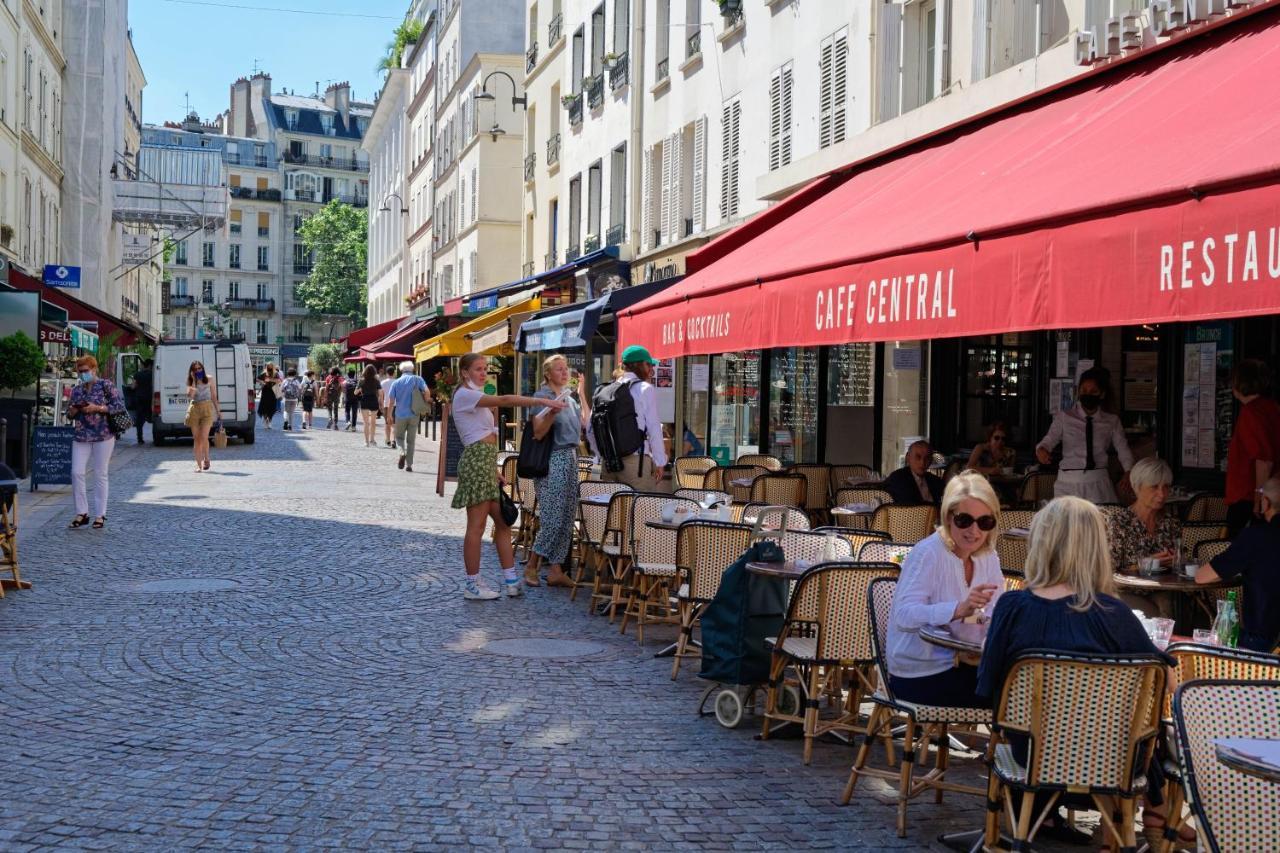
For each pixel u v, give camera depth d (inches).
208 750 254.7
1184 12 381.1
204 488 814.5
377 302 3097.9
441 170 2123.5
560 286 1184.2
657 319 467.2
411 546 565.3
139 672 319.9
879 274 303.3
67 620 383.2
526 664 339.9
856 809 230.4
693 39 924.0
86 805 220.7
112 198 1947.6
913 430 642.8
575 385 891.4
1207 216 206.1
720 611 284.5
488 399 440.5
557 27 1376.7
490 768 247.0
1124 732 183.5
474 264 1777.8
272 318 4699.8
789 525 356.8
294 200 4717.0
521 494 558.6
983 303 263.4
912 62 617.3
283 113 4771.2
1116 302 226.1
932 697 222.2
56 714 279.7
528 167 1530.5
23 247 1316.4
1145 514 305.1
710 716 294.0
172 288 4557.1
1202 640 223.3
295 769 243.1
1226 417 452.8
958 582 227.5
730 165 848.9
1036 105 442.3
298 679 315.6
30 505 687.1
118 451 1217.4
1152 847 207.5
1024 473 530.3
